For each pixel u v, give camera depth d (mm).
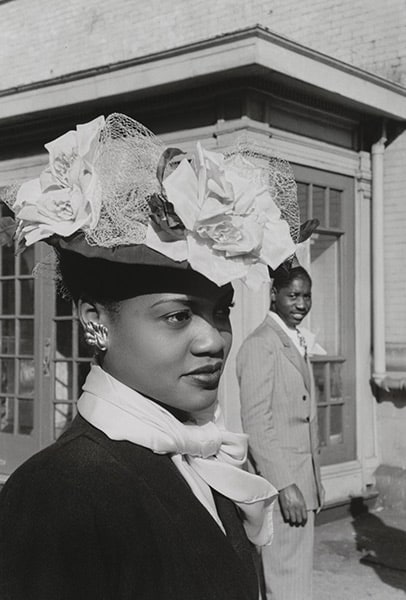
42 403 6500
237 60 4867
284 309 3531
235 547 1310
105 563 1061
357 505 6035
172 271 1174
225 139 5215
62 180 1218
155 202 1147
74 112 5957
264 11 6863
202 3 7293
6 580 1046
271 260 1219
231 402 5160
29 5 8758
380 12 6223
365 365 6250
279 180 1461
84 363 6258
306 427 3416
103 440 1159
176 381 1195
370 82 5785
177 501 1164
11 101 6074
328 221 5984
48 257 1452
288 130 5523
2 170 6551
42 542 1040
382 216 6230
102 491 1085
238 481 1341
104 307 1211
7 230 1364
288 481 3260
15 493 1103
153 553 1087
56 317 6418
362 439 6160
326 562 4941
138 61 5309
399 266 6227
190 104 5410
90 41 8219
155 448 1186
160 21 7629
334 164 5961
